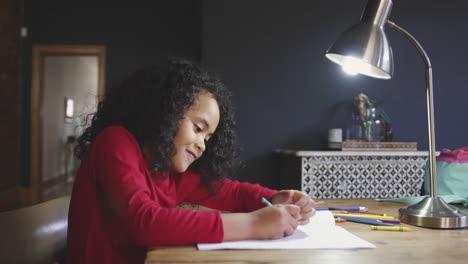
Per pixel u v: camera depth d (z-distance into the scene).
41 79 4.79
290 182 2.67
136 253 0.72
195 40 4.64
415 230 0.74
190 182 0.95
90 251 0.71
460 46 2.98
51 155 5.86
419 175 2.57
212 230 0.60
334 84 2.96
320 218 0.80
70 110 6.74
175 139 0.77
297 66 2.96
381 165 2.54
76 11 4.69
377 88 2.96
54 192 4.69
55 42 4.69
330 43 2.96
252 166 2.92
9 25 4.42
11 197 4.20
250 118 2.93
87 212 0.72
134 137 0.77
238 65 2.94
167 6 4.68
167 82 0.78
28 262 0.74
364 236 0.69
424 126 2.97
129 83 0.84
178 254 0.56
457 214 0.77
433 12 2.97
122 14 4.67
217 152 0.94
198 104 0.78
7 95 4.43
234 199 0.95
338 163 2.50
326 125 2.95
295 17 2.96
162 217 0.60
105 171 0.68
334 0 2.97
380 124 2.75
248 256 0.55
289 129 2.94
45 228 0.85
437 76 2.97
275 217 0.63
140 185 0.66
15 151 4.68
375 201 1.12
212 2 2.94
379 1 0.87
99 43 4.67
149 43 4.66
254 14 2.96
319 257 0.55
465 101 2.97
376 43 0.85
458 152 1.11
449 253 0.58
